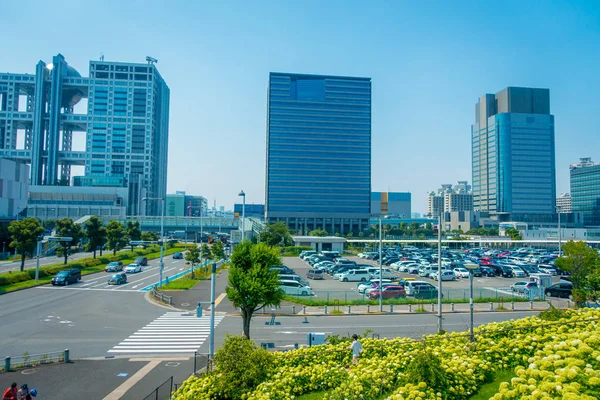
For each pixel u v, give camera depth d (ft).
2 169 280.31
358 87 554.05
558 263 113.09
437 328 93.50
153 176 625.00
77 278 162.71
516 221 557.74
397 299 125.80
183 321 100.53
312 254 267.80
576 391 29.58
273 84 542.16
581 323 52.90
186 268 211.41
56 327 93.76
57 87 571.28
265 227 318.04
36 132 563.89
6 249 245.04
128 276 181.57
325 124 546.67
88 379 62.85
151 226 395.96
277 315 108.58
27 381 61.93
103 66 596.29
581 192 579.48
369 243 379.14
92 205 473.67
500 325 59.31
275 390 44.93
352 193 545.85
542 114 585.63
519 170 574.56
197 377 54.70
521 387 32.24
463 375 41.39
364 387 42.98
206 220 401.70
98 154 587.27
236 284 64.59
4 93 579.48
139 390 58.54
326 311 110.93
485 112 619.67
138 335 87.86
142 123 598.75
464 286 161.17
